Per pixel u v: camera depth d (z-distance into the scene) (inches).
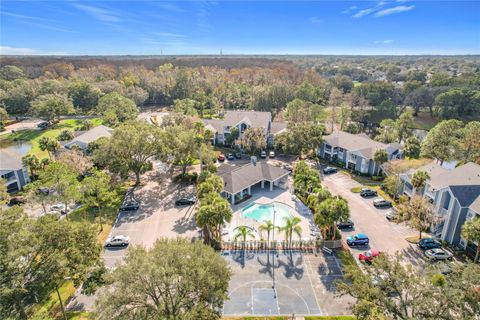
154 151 2564.0
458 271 1041.5
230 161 3181.6
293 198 2367.1
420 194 2086.6
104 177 2188.7
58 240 1154.0
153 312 1010.7
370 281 1108.5
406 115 3666.3
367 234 1903.3
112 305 978.7
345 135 3245.6
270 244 1764.3
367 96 5280.5
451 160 2849.4
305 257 1691.7
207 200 1797.5
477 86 5285.4
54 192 1969.7
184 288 1046.4
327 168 2876.5
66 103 4697.3
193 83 6299.2
